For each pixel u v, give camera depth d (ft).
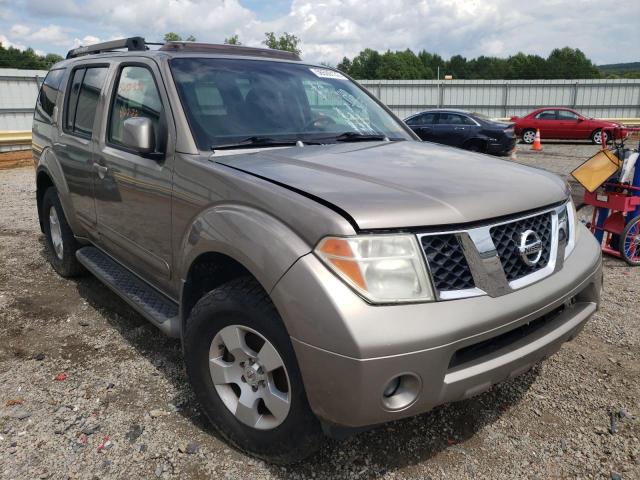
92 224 12.55
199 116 9.31
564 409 9.32
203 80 10.02
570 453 8.20
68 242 14.73
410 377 6.21
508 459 8.06
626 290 15.28
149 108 10.03
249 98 10.30
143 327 12.44
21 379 10.18
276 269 6.51
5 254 18.08
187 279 8.45
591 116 92.99
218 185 7.93
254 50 12.17
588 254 8.57
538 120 69.10
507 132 49.01
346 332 5.95
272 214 6.97
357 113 11.83
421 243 6.42
